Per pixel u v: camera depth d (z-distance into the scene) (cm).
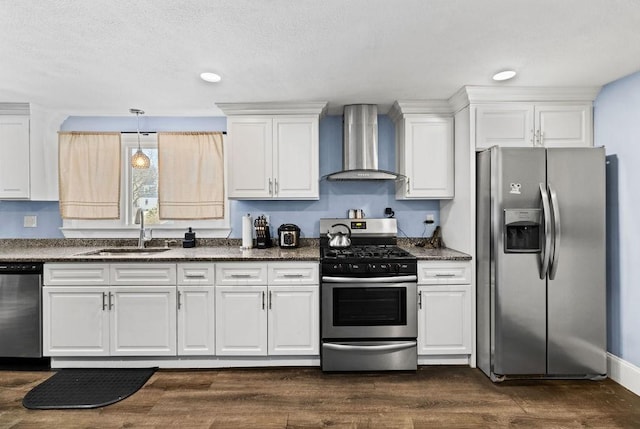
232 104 328
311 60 240
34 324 289
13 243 362
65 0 172
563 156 266
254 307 293
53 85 284
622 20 191
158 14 185
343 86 290
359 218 363
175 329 292
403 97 317
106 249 346
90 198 359
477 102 296
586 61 242
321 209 372
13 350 289
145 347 292
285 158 335
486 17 189
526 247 271
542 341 268
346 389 262
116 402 244
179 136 359
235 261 293
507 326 267
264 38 211
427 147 331
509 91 292
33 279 288
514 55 234
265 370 294
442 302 296
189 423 222
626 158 267
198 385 268
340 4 177
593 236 266
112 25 196
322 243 362
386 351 288
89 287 289
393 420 225
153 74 263
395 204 373
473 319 297
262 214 371
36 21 191
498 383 271
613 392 257
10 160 330
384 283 288
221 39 212
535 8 180
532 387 265
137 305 291
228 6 178
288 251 328
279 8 180
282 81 278
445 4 177
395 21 193
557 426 218
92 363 295
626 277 266
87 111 353
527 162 266
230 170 335
